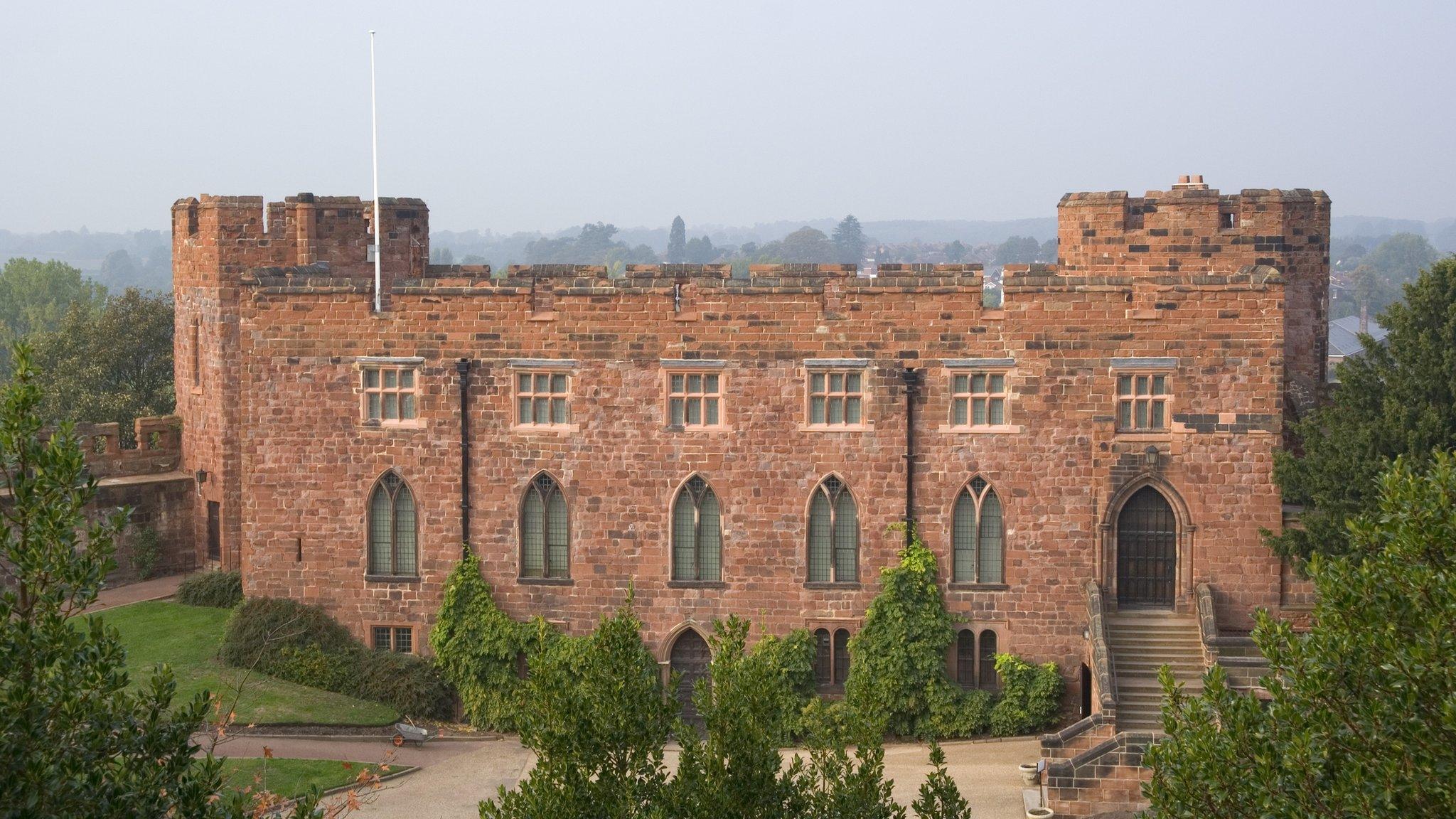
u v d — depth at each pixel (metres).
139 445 69.38
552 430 55.25
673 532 55.03
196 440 67.19
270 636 53.78
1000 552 54.12
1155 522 53.44
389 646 56.56
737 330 54.31
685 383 54.66
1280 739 26.53
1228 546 52.81
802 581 54.44
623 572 55.28
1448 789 24.41
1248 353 52.50
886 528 54.06
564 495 55.38
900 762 50.41
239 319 64.50
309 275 58.44
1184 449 52.91
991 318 53.38
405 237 65.19
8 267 157.50
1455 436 48.62
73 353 92.12
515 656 55.12
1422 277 50.88
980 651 54.25
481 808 29.16
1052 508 53.53
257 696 53.56
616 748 29.41
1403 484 27.72
